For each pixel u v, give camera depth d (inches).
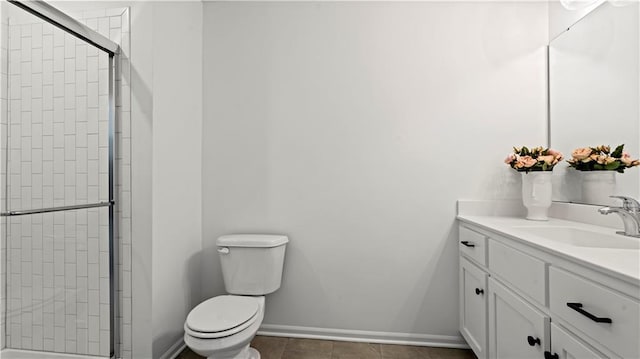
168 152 74.6
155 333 70.0
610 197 58.2
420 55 83.2
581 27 69.0
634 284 30.2
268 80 87.7
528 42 80.7
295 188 87.0
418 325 83.5
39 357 69.4
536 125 80.4
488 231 63.7
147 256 69.1
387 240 84.3
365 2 85.0
